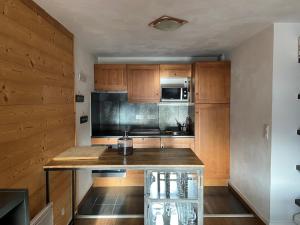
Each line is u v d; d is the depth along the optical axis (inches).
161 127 192.4
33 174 79.7
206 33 120.2
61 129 105.3
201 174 88.7
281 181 107.3
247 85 134.3
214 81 166.7
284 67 104.8
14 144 68.4
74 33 119.7
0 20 61.9
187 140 169.3
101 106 190.4
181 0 79.9
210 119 167.8
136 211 134.3
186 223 96.7
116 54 176.4
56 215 101.0
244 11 90.1
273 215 108.3
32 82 79.0
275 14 93.3
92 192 161.6
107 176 167.3
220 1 80.8
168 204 99.1
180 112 192.4
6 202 34.6
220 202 145.6
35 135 81.1
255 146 123.9
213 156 168.9
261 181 116.9
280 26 104.2
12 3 67.4
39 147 84.2
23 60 73.2
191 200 89.9
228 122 167.6
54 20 97.6
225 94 166.7
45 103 89.0
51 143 94.5
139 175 172.9
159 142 169.9
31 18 78.4
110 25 106.8
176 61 188.2
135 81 177.6
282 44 104.5
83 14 92.7
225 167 168.9
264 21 101.5
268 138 109.2
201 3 82.4
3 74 63.1
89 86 163.5
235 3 82.5
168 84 180.9
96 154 101.3
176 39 132.2
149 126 192.4
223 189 165.2
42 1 80.3
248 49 132.6
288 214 107.8
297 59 104.7
